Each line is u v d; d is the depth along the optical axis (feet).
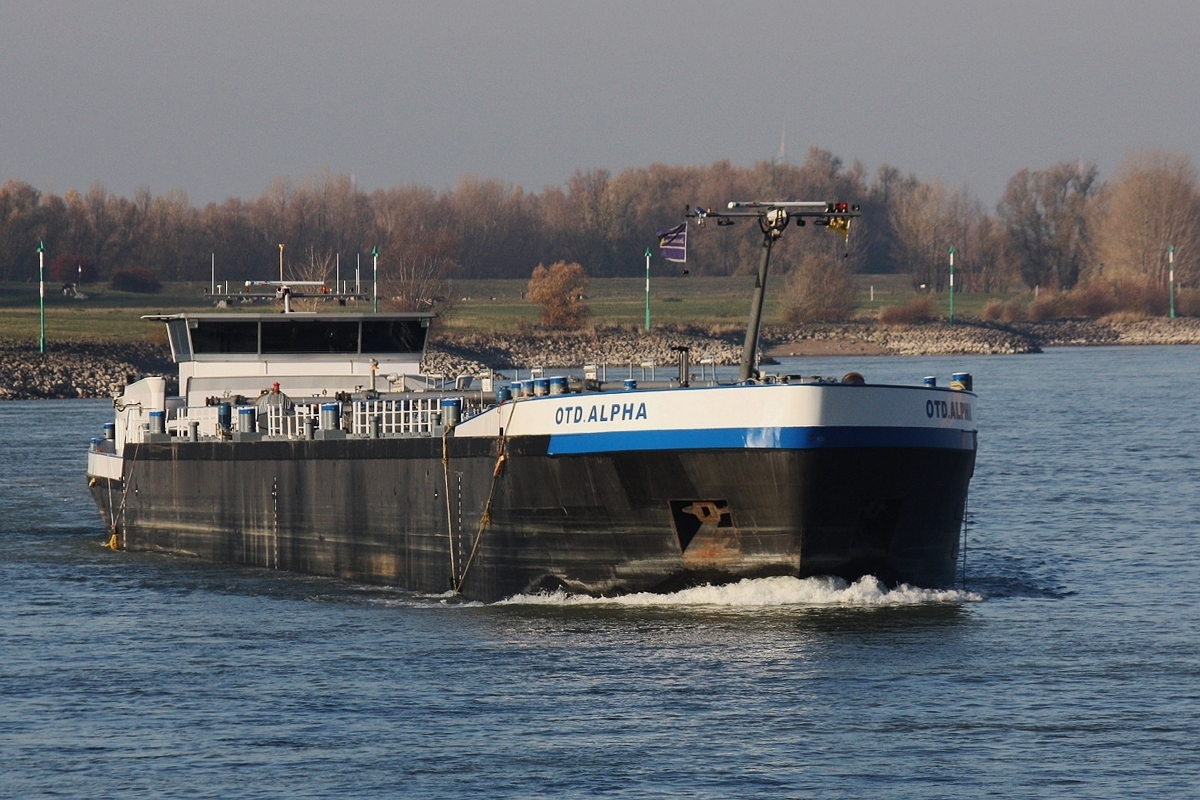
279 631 453.99
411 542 502.38
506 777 325.21
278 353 637.71
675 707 365.40
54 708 379.55
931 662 399.24
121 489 650.02
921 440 433.48
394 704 373.81
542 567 459.73
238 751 344.49
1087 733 346.54
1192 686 380.58
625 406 435.12
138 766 336.49
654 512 437.58
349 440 524.11
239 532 578.66
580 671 393.91
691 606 442.09
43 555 625.41
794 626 425.69
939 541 459.73
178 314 628.69
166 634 456.86
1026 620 451.12
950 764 328.90
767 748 338.54
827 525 429.38
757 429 419.54
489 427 467.52
